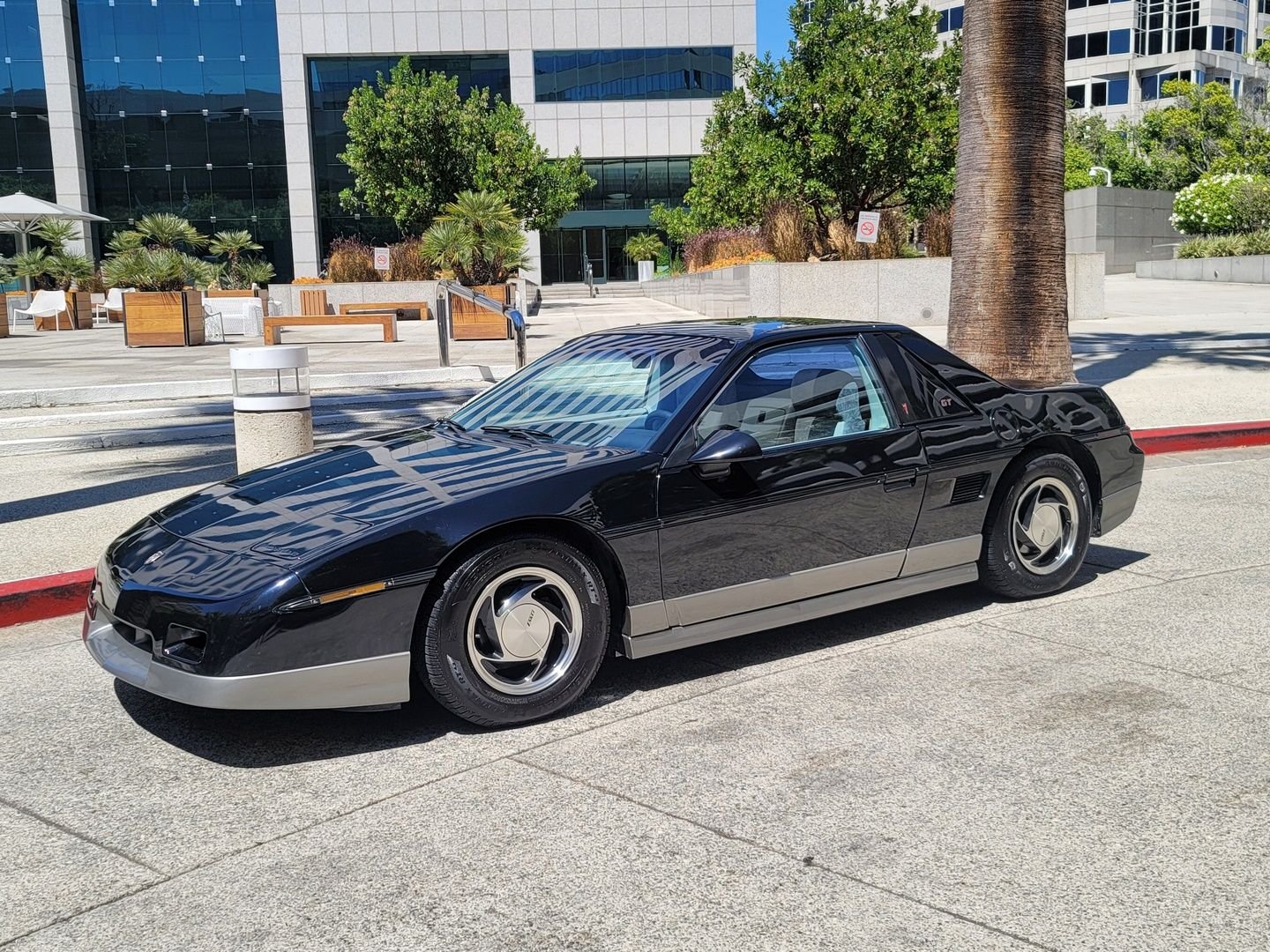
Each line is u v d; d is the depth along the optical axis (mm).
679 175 47938
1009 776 3549
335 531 3762
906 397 4953
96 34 44781
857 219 21812
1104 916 2750
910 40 21812
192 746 3941
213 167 45875
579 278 48438
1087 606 5363
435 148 32406
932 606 5434
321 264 47000
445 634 3801
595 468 4102
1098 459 5574
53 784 3650
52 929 2791
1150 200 44656
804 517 4535
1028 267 9758
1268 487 8055
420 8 45375
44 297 30266
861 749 3773
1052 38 9594
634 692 4379
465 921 2779
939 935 2672
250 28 45031
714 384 4480
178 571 3773
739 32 46656
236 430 6988
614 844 3154
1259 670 4469
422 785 3578
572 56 46531
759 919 2760
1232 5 72750
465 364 15977
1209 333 18297
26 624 5469
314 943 2701
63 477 8766
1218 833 3160
